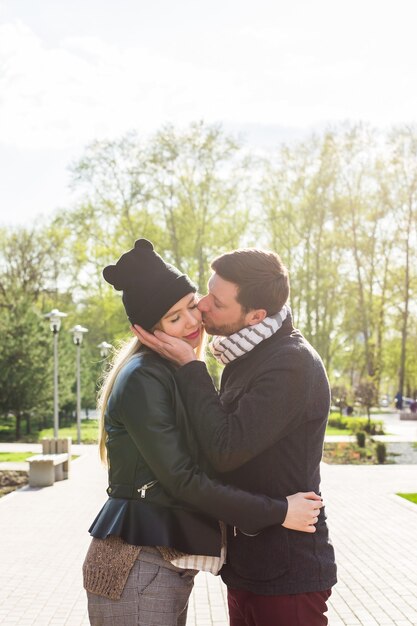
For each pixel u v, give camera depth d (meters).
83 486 14.23
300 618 2.66
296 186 39.25
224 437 2.58
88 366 40.53
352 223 41.31
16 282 40.22
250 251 2.86
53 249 41.03
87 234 37.69
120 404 2.63
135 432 2.58
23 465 17.72
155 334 2.76
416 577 7.37
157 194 36.34
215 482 2.55
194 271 37.19
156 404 2.59
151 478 2.63
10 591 6.88
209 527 2.66
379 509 11.47
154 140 36.16
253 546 2.68
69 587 7.02
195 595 6.78
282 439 2.72
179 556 2.61
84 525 10.12
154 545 2.56
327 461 19.78
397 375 56.31
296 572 2.65
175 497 2.58
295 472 2.72
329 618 6.12
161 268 2.81
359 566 7.84
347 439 26.17
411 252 44.19
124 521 2.60
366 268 43.94
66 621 6.00
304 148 39.22
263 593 2.66
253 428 2.59
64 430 36.34
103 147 36.28
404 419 40.47
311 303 40.12
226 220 37.59
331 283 40.69
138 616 2.56
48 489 13.80
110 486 2.74
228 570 2.76
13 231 41.09
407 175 42.50
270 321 2.81
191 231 36.41
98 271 38.47
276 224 39.16
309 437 2.75
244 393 2.76
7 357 30.48
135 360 2.73
